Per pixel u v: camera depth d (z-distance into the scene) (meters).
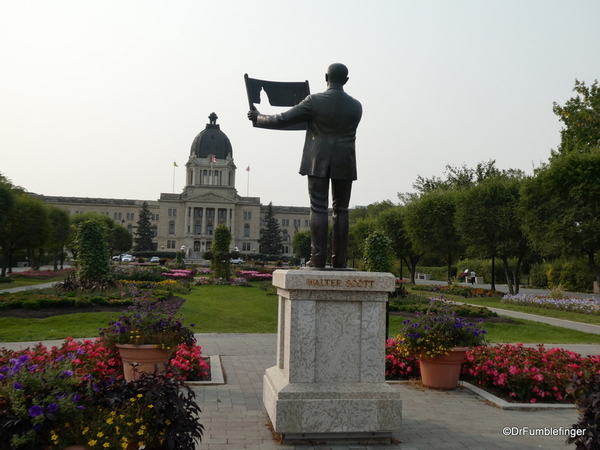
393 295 22.41
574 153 24.91
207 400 6.98
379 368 5.28
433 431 5.79
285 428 5.00
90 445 3.57
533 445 5.37
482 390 7.91
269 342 12.95
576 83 29.36
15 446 3.42
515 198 30.41
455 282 34.25
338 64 5.96
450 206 36.66
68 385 3.98
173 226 114.94
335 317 5.31
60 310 16.11
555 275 40.69
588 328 17.61
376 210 84.62
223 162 116.81
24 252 65.56
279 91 6.41
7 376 3.91
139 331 7.49
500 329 16.11
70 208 119.50
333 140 5.75
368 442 5.20
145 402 3.98
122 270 35.72
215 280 33.44
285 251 126.50
